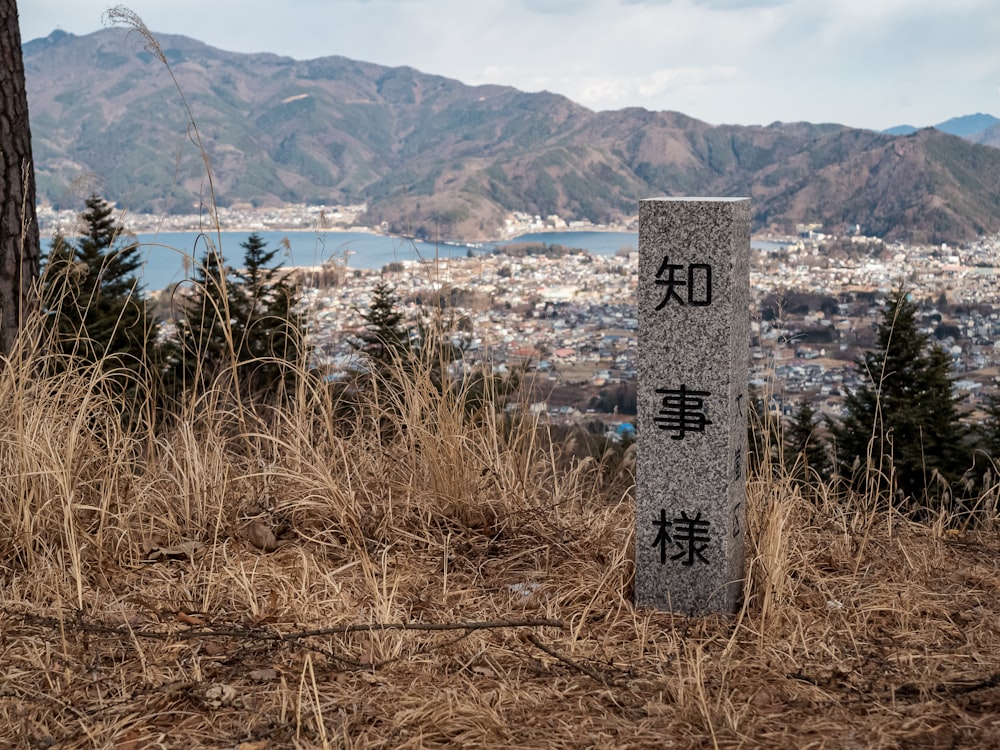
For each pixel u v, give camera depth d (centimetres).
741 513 325
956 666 271
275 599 297
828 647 282
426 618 297
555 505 396
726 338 292
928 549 382
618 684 254
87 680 241
